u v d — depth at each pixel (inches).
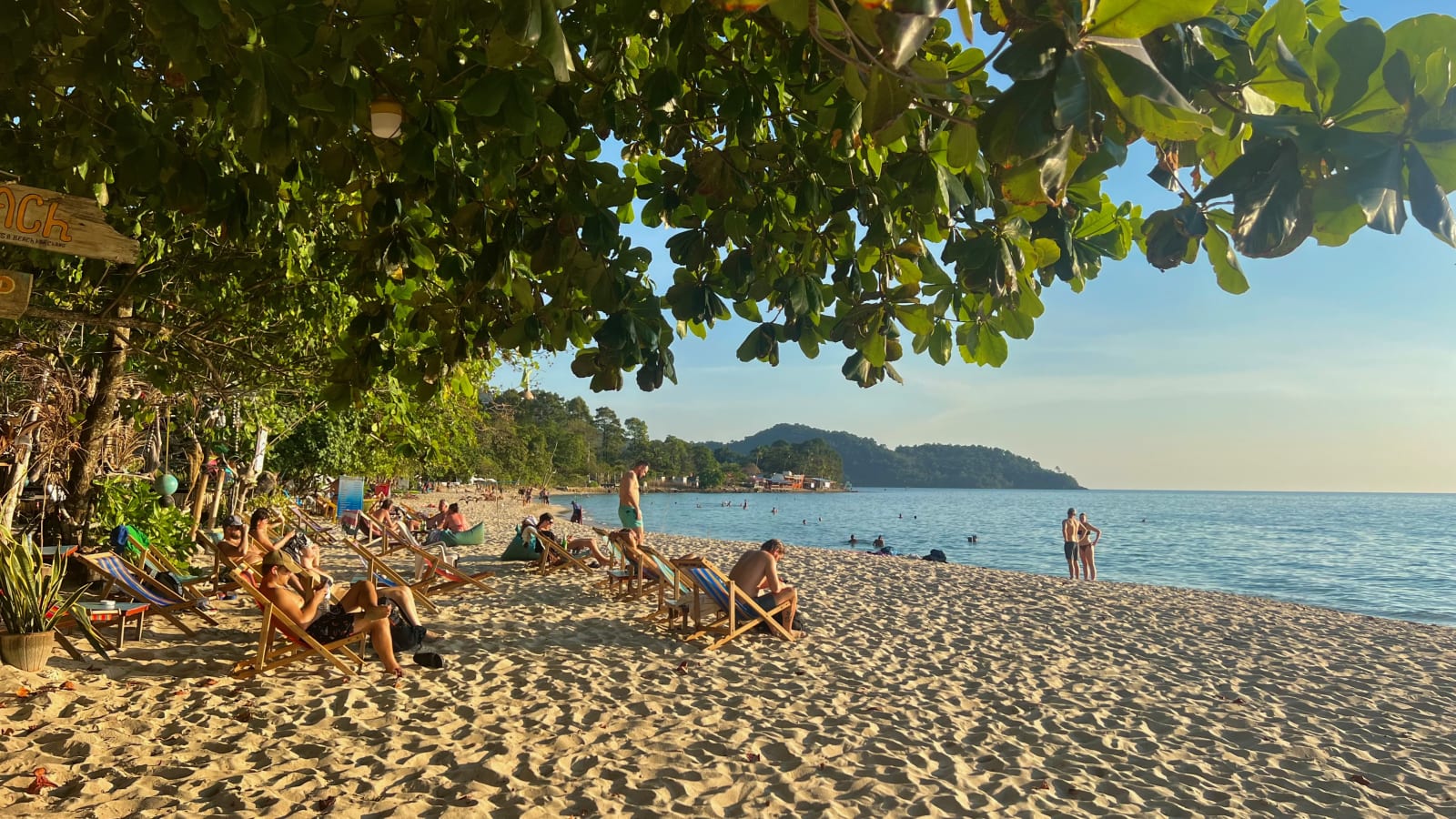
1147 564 1213.7
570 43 112.1
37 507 374.0
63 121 155.3
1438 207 58.2
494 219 128.5
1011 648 351.6
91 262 243.9
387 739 203.3
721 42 139.6
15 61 103.8
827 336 140.5
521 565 550.3
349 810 160.7
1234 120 72.3
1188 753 222.2
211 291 282.7
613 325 118.7
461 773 183.9
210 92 112.0
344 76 95.7
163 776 173.3
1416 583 966.4
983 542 1656.0
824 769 197.6
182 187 126.1
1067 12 53.5
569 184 118.9
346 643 259.9
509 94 90.1
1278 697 288.2
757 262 137.1
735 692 261.9
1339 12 76.5
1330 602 792.3
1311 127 60.4
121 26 110.1
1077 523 681.0
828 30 62.8
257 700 228.1
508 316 146.1
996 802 182.5
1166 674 315.3
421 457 601.3
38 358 344.2
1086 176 71.6
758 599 346.9
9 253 233.1
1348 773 210.4
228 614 334.0
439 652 295.7
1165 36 66.6
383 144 123.4
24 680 223.1
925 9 45.8
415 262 150.6
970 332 122.3
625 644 322.7
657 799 175.3
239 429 635.5
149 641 283.1
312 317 304.3
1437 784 204.5
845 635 362.0
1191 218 79.5
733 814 171.0
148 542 370.9
